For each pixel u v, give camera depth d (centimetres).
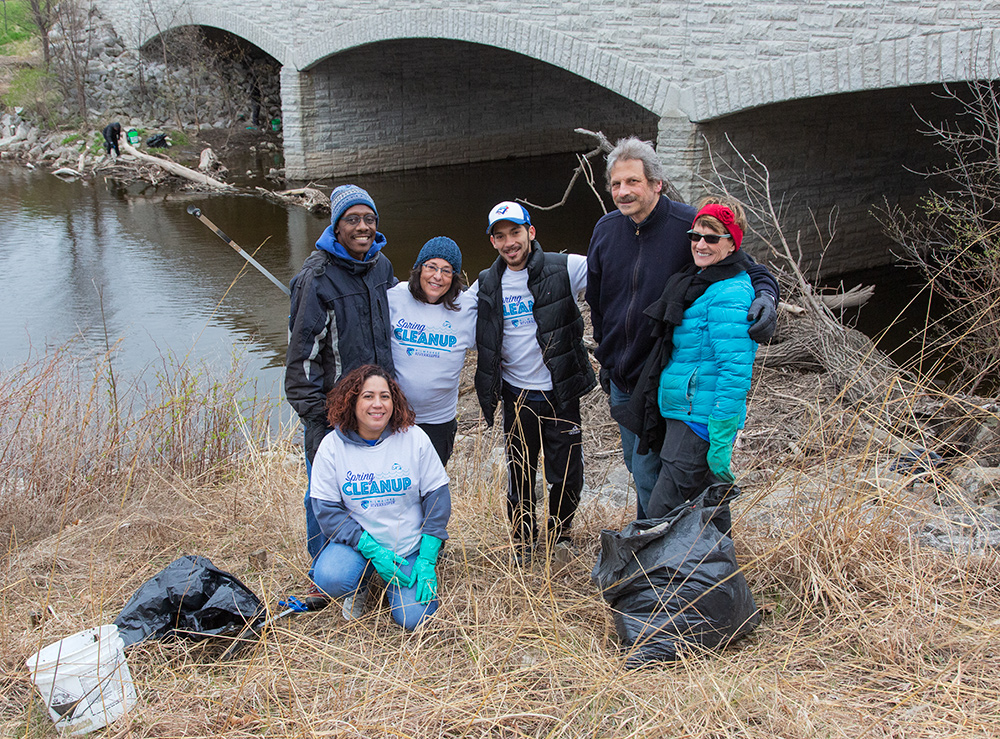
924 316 1077
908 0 935
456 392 355
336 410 315
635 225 315
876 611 306
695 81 1153
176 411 501
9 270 1289
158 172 1964
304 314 319
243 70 2470
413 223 1644
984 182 1179
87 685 264
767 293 288
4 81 2391
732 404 285
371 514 321
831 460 425
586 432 562
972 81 924
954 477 444
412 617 312
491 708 267
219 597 305
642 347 318
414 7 1580
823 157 1259
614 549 297
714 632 287
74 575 358
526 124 2522
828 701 264
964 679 273
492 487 433
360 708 267
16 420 480
